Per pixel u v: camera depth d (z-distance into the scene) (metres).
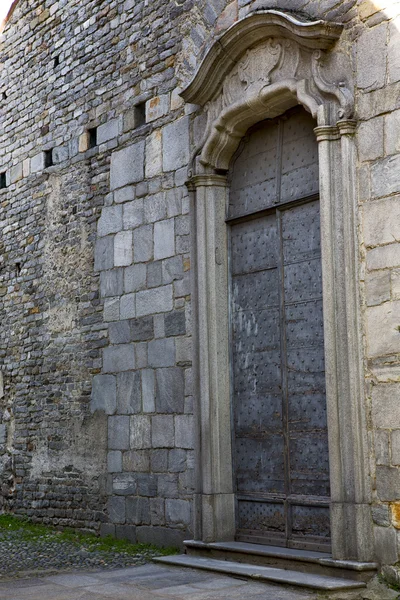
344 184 6.71
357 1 6.80
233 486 7.95
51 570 7.48
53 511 10.21
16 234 11.55
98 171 9.95
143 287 9.05
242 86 7.82
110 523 9.23
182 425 8.35
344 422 6.57
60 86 10.84
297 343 7.45
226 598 6.09
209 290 8.13
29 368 10.98
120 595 6.34
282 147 7.77
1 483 11.30
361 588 6.17
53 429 10.37
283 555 6.91
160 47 9.09
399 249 6.33
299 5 7.36
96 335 9.74
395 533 6.18
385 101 6.51
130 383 9.11
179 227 8.62
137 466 8.91
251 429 7.84
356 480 6.42
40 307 10.87
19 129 11.66
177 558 7.64
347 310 6.61
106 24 10.03
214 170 8.26
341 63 6.90
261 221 7.94
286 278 7.61
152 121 9.12
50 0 11.16
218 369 8.05
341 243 6.72
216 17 8.34
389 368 6.32
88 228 10.05
